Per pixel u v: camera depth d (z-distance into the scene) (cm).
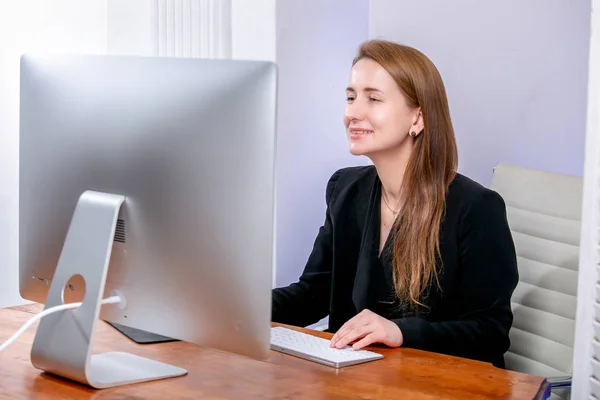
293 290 205
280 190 312
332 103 330
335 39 327
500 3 272
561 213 202
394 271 184
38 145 145
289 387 131
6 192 269
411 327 163
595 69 133
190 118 122
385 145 185
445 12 284
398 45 189
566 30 261
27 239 150
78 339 129
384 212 194
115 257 134
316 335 169
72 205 140
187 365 143
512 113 274
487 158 280
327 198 213
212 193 121
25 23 267
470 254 182
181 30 274
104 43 284
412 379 137
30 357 138
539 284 202
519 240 208
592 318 140
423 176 186
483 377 138
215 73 120
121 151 131
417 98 184
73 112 138
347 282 200
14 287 274
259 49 285
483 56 278
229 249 120
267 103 115
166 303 129
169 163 125
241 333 122
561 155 267
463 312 184
